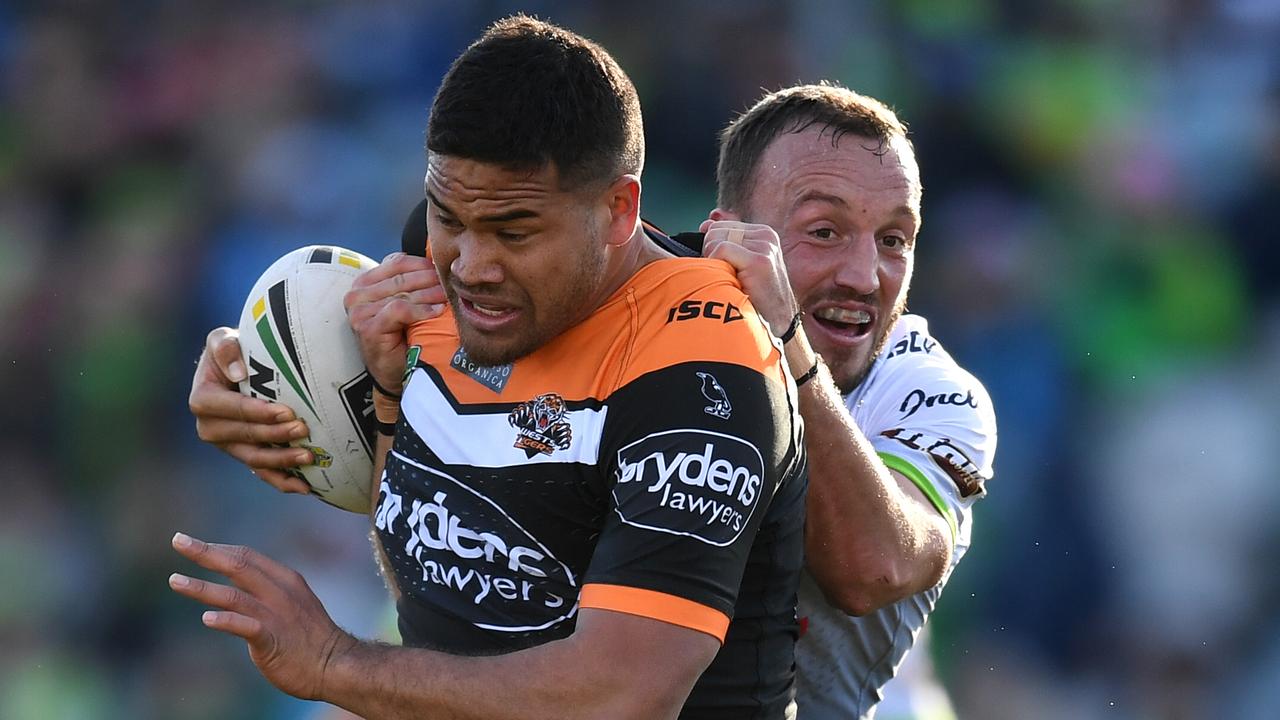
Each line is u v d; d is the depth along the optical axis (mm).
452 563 9906
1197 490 31062
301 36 36812
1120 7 36875
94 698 29641
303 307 11320
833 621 12352
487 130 8867
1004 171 34906
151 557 30656
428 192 9289
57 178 35625
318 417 11328
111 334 33062
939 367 12953
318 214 34219
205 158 35406
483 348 9570
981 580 29781
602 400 9438
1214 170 35469
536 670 9008
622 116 9258
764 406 9305
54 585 30828
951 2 35562
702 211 32625
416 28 36281
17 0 37219
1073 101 35344
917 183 12352
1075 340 32625
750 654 9906
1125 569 30422
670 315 9461
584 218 9203
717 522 9039
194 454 32094
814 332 12266
